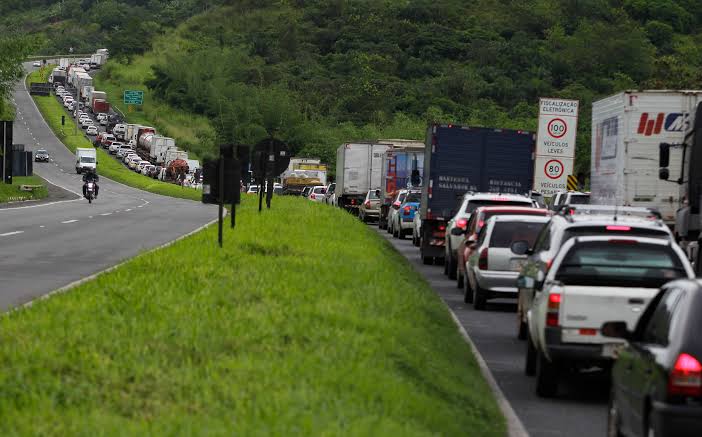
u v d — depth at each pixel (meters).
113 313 35.22
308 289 43.59
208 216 133.88
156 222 117.19
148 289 41.16
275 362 27.33
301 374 26.31
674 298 23.89
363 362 28.56
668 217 76.94
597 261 34.38
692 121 59.56
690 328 22.14
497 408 32.47
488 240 60.06
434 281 78.50
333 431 20.66
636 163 77.12
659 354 22.70
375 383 26.36
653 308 25.64
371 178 178.88
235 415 21.80
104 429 20.20
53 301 38.06
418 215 116.81
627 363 25.38
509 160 101.31
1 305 45.12
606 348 33.53
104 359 26.45
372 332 34.69
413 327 39.84
